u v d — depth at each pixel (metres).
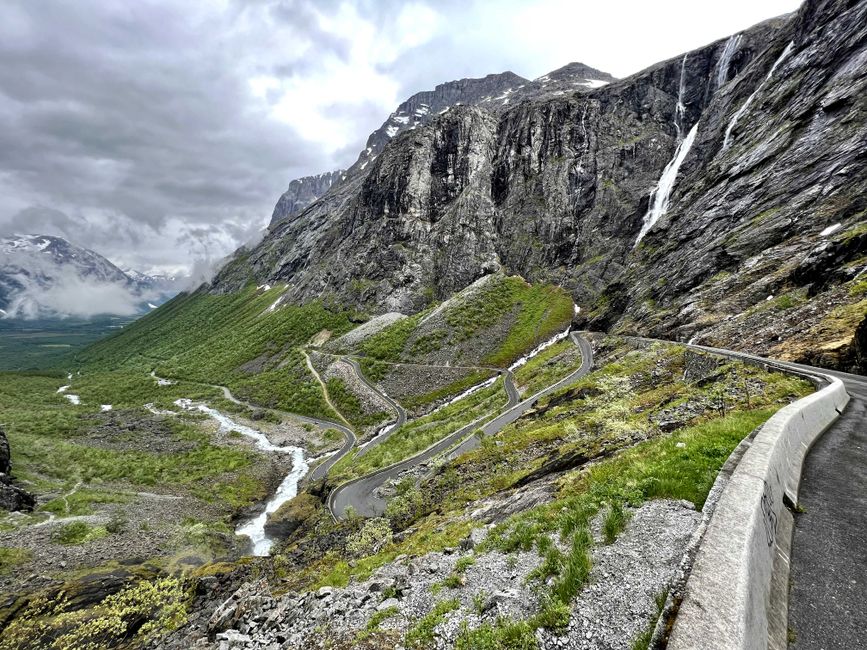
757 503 6.95
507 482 30.47
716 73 161.38
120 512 56.38
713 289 67.94
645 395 39.22
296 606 18.81
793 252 60.09
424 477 48.94
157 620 32.56
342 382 132.50
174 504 62.03
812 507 9.33
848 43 84.06
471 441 55.16
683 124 166.88
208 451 92.38
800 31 109.44
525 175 188.88
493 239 181.88
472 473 38.09
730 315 57.75
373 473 60.50
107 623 31.38
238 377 173.50
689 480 10.98
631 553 9.02
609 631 7.20
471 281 174.12
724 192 93.75
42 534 47.41
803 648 5.57
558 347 105.38
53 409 141.75
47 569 40.53
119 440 102.88
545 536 12.34
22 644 30.78
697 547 6.70
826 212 61.47
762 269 61.91
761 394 23.05
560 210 173.12
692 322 63.19
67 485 66.88
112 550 45.62
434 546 20.05
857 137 66.38
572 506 13.12
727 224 84.56
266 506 66.25
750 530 6.27
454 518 26.25
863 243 45.16
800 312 43.12
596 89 199.12
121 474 74.50
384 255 197.12
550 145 189.88
